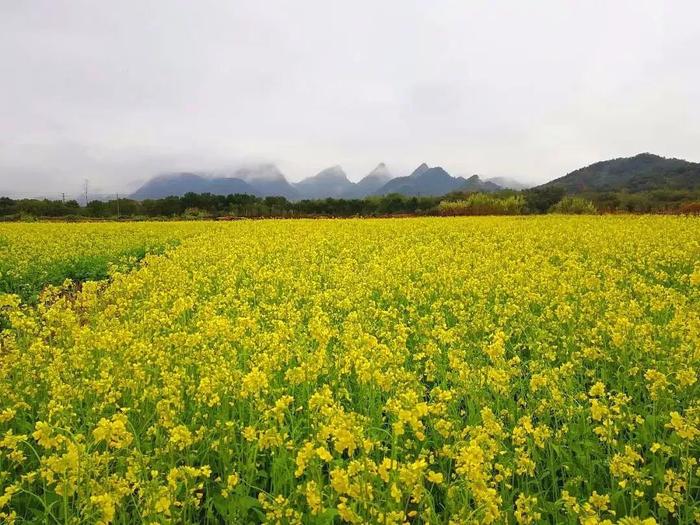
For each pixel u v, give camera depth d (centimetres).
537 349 792
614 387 707
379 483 434
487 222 3903
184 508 437
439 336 832
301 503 469
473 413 603
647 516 439
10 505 494
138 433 584
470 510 411
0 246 2570
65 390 603
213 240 2727
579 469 509
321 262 1952
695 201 6562
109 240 2841
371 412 607
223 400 623
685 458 454
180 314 1048
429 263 1744
